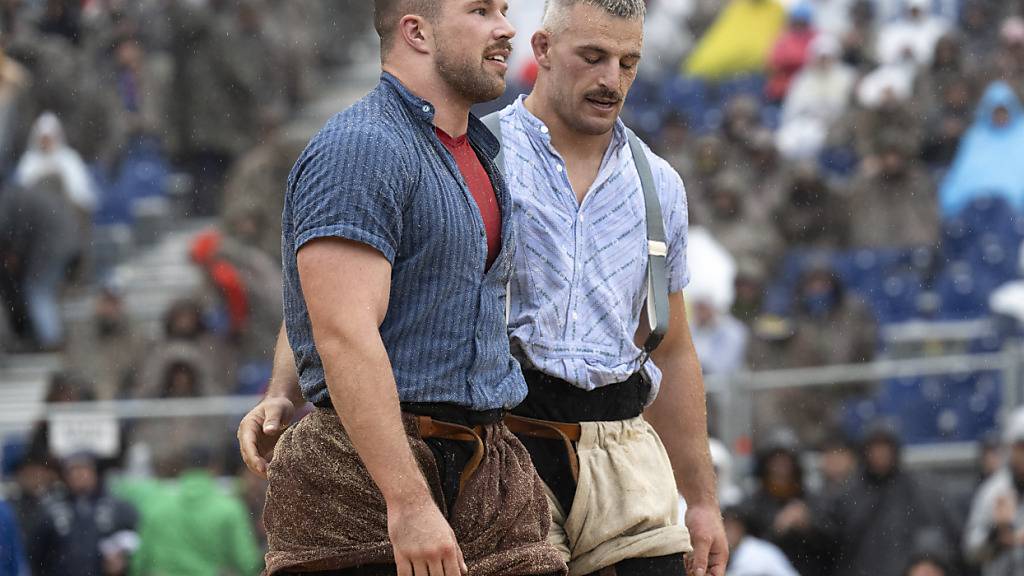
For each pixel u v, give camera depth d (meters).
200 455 30.16
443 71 11.35
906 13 49.09
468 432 11.23
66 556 29.11
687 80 50.19
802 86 47.44
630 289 13.52
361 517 11.03
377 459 10.51
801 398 31.81
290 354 12.64
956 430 32.88
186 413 31.14
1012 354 33.19
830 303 34.75
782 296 36.53
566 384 13.27
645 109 49.41
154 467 30.34
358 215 10.65
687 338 14.21
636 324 13.72
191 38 47.53
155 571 28.92
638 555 13.36
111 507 29.52
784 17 50.94
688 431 14.20
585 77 13.16
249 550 29.17
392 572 11.04
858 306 34.91
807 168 41.22
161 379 35.00
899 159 40.84
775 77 49.06
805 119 46.78
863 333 34.44
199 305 36.78
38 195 41.91
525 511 11.50
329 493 11.06
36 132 45.44
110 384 37.38
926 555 28.20
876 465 28.95
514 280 13.17
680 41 52.03
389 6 11.41
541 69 13.51
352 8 61.31
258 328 37.47
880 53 48.81
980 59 48.03
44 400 33.22
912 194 40.66
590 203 13.39
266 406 12.46
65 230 42.06
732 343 33.94
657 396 14.23
